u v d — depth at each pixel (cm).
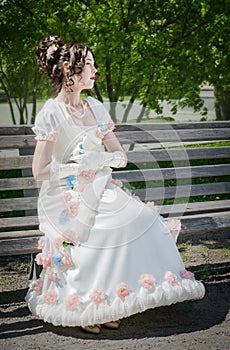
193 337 310
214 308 352
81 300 305
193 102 743
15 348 299
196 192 439
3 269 432
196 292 319
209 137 458
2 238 371
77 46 339
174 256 325
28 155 416
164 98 728
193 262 439
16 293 382
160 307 351
